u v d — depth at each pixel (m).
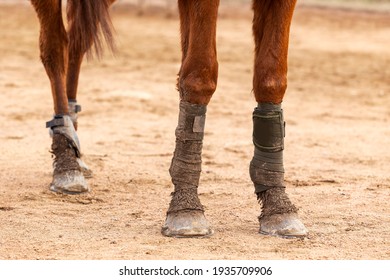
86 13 10.56
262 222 8.38
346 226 8.69
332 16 41.19
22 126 15.09
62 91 10.52
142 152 12.94
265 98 8.23
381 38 34.19
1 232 8.39
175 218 8.23
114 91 19.36
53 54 10.52
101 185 10.58
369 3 47.59
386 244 8.09
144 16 38.88
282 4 7.96
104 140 13.90
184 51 8.16
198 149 8.26
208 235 8.21
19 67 23.30
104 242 8.04
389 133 15.31
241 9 43.03
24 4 41.12
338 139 14.55
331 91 21.31
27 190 10.23
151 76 22.56
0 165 11.68
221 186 10.53
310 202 9.70
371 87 22.27
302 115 17.45
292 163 12.28
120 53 27.19
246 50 29.34
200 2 7.78
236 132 15.11
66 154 10.27
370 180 11.05
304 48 30.48
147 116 16.69
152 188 10.46
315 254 7.71
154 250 7.75
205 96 8.09
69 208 9.41
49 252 7.73
